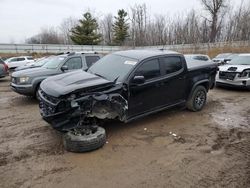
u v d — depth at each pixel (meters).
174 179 3.63
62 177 3.66
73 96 4.52
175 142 4.93
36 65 10.02
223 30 49.94
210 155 4.38
